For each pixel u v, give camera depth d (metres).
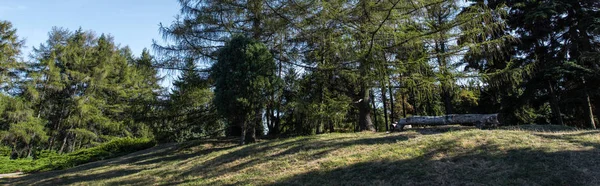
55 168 16.45
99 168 12.80
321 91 13.56
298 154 8.79
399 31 11.09
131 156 15.34
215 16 13.29
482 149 6.91
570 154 6.09
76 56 28.47
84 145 31.17
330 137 11.06
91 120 28.84
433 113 21.53
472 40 12.45
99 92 29.28
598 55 12.58
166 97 14.42
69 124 27.80
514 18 15.10
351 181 6.19
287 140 11.12
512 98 16.00
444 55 12.43
